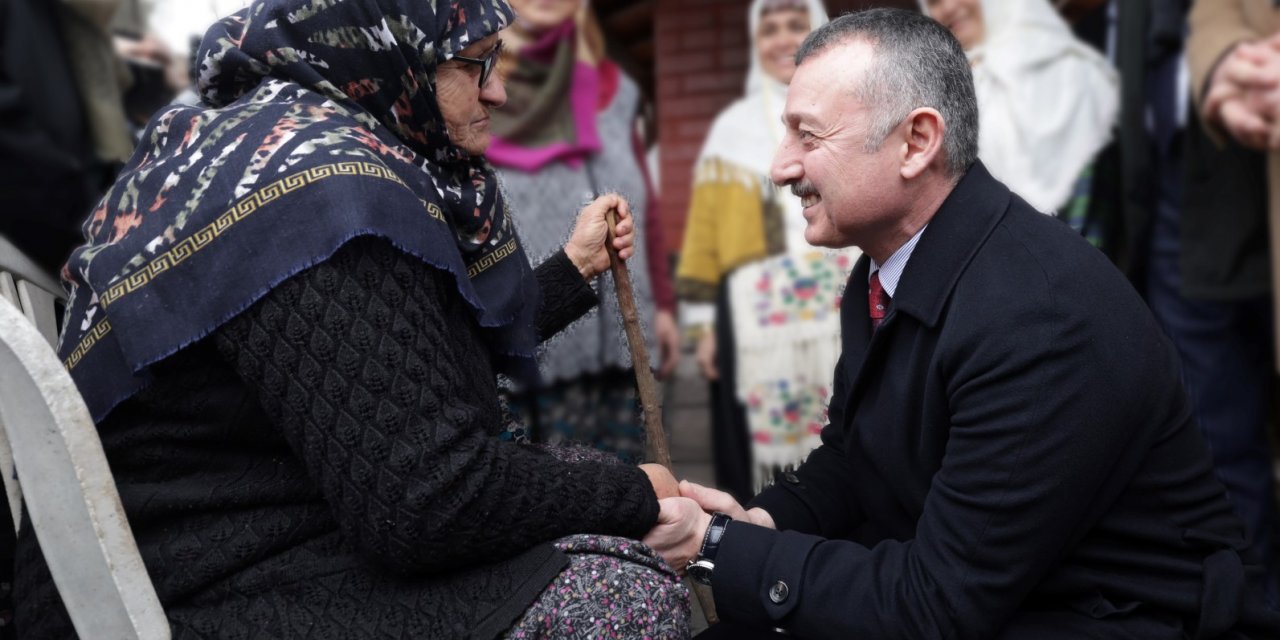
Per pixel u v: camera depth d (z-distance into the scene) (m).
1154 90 2.95
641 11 5.17
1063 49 3.03
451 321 1.59
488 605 1.46
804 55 1.66
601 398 3.15
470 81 1.69
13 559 1.72
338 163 1.43
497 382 1.90
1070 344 1.49
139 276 1.42
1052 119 2.97
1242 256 2.83
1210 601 1.57
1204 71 2.69
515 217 2.97
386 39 1.58
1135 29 2.92
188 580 1.45
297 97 1.54
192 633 1.43
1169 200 2.98
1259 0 2.62
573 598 1.48
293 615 1.45
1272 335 2.97
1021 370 1.50
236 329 1.41
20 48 2.71
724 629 1.84
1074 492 1.50
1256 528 2.98
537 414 3.07
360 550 1.44
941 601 1.53
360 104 1.61
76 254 1.50
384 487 1.39
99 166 2.95
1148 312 1.58
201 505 1.48
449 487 1.41
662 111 4.66
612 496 1.57
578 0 3.36
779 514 1.95
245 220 1.40
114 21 3.25
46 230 2.83
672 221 4.67
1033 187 2.97
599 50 3.54
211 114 1.53
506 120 3.20
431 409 1.42
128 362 1.40
